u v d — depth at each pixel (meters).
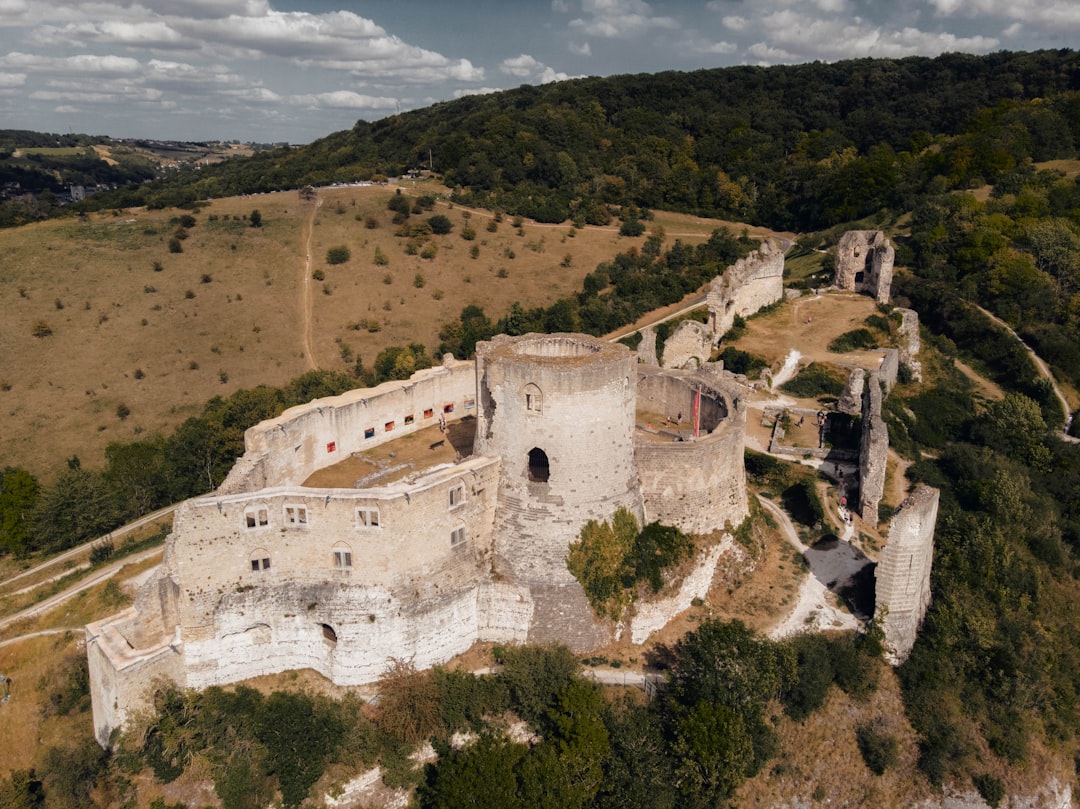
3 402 117.00
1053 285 116.88
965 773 49.50
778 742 49.41
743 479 62.81
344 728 46.75
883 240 118.38
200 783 45.25
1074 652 62.09
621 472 52.38
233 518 47.19
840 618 56.00
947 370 104.69
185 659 48.28
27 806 46.94
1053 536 75.25
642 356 83.00
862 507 68.56
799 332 106.19
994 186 150.00
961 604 58.88
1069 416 98.00
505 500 51.94
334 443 61.25
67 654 59.06
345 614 48.25
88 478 86.75
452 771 44.19
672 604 54.47
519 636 51.66
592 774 44.62
